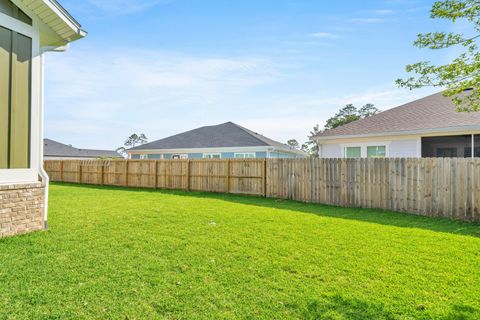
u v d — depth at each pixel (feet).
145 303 9.55
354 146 43.60
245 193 41.19
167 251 14.73
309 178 34.71
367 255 14.35
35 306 9.24
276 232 18.78
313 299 9.91
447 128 35.53
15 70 17.42
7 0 17.07
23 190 17.57
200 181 46.24
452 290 10.64
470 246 16.01
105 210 26.86
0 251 14.25
